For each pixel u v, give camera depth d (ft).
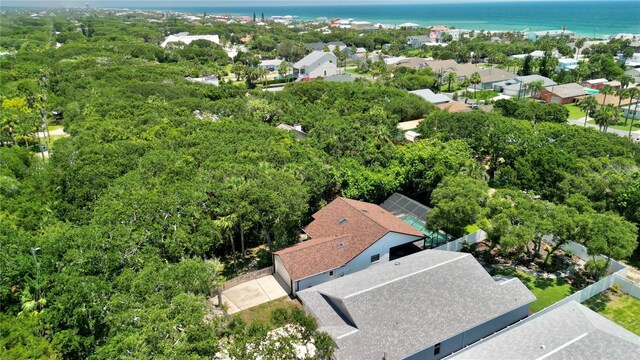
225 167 154.81
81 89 315.99
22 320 96.78
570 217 133.80
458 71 467.11
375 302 106.11
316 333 89.35
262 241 162.61
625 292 130.52
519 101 313.94
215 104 270.87
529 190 179.11
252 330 87.20
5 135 250.57
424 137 240.32
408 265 122.62
